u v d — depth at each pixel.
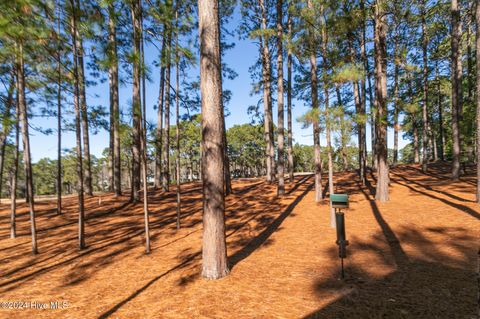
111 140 23.95
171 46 7.39
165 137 18.73
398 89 19.75
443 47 18.42
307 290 4.46
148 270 5.83
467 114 17.03
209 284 4.92
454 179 13.72
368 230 7.87
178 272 5.61
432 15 16.11
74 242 8.32
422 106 21.09
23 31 5.61
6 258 6.94
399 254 5.84
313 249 6.71
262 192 16.41
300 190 16.09
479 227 6.94
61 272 5.89
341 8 9.01
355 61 10.26
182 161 47.19
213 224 5.23
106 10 6.48
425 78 18.67
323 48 8.94
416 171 19.17
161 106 19.84
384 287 4.35
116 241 8.34
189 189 19.78
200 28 5.46
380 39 11.05
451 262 5.11
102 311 4.10
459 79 16.80
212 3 5.41
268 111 19.89
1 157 17.34
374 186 15.06
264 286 4.72
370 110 9.24
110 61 6.43
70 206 14.94
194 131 33.22
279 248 6.96
